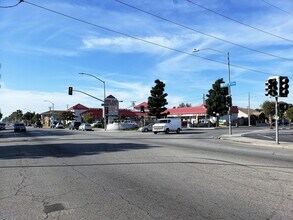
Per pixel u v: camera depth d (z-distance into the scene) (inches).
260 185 369.4
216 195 326.3
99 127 3284.9
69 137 1422.2
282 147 885.2
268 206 285.7
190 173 450.6
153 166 518.3
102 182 398.9
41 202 310.5
